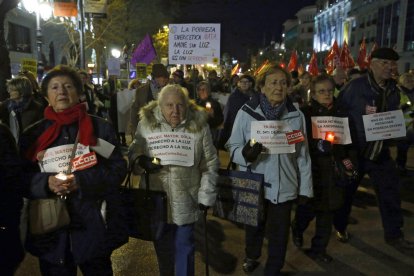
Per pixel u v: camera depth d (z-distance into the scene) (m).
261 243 4.02
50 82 2.54
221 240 4.91
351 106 4.43
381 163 4.53
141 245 4.78
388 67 4.25
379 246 4.76
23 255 2.55
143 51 12.27
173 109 3.06
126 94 10.48
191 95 9.70
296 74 11.62
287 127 3.51
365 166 4.53
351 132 4.41
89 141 2.56
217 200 3.62
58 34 29.23
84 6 14.59
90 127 2.58
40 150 2.55
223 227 5.31
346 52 14.68
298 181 3.62
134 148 3.24
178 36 7.30
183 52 7.33
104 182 2.59
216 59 7.23
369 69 4.44
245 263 4.11
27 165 2.58
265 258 4.41
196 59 7.30
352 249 4.68
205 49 7.23
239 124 3.67
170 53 7.39
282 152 3.48
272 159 3.50
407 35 46.22
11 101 5.05
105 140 2.66
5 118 5.04
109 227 2.67
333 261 4.38
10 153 2.41
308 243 4.83
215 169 3.20
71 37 26.00
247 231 4.00
